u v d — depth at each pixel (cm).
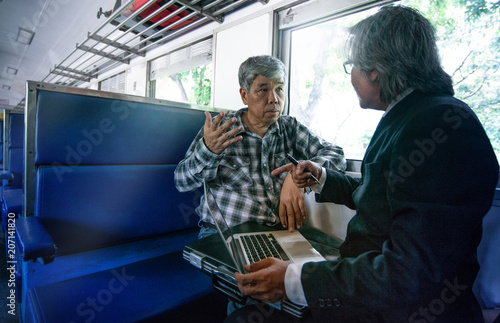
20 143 298
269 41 214
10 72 701
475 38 136
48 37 452
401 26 63
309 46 208
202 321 105
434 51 64
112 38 362
